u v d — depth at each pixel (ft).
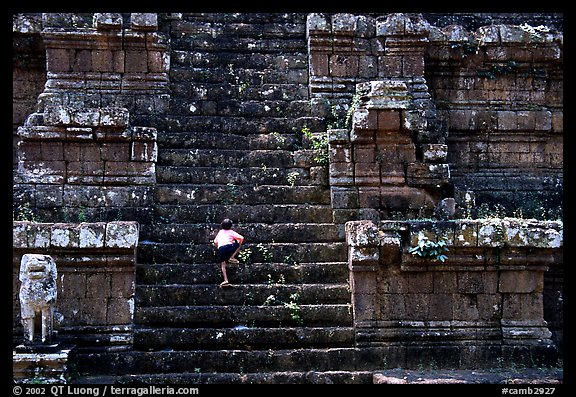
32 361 26.94
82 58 41.88
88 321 30.60
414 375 29.55
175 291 31.86
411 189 36.83
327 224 35.63
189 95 42.68
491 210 42.45
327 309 31.81
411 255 31.58
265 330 30.73
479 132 44.96
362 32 43.96
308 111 42.11
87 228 30.58
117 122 36.32
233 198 36.88
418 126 36.32
